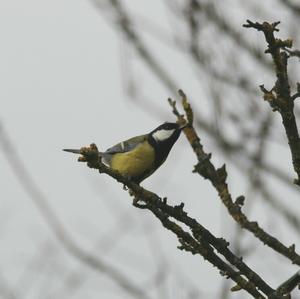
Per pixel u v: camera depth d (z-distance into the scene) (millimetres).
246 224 6336
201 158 6520
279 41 5871
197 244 6695
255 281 6562
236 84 9734
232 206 6352
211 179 6477
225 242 6645
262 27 5820
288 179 9398
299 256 6262
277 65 5965
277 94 6051
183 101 6672
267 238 6254
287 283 6438
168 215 6801
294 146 6109
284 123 6094
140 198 7039
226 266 6641
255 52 9852
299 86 6047
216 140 9445
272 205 9078
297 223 9055
